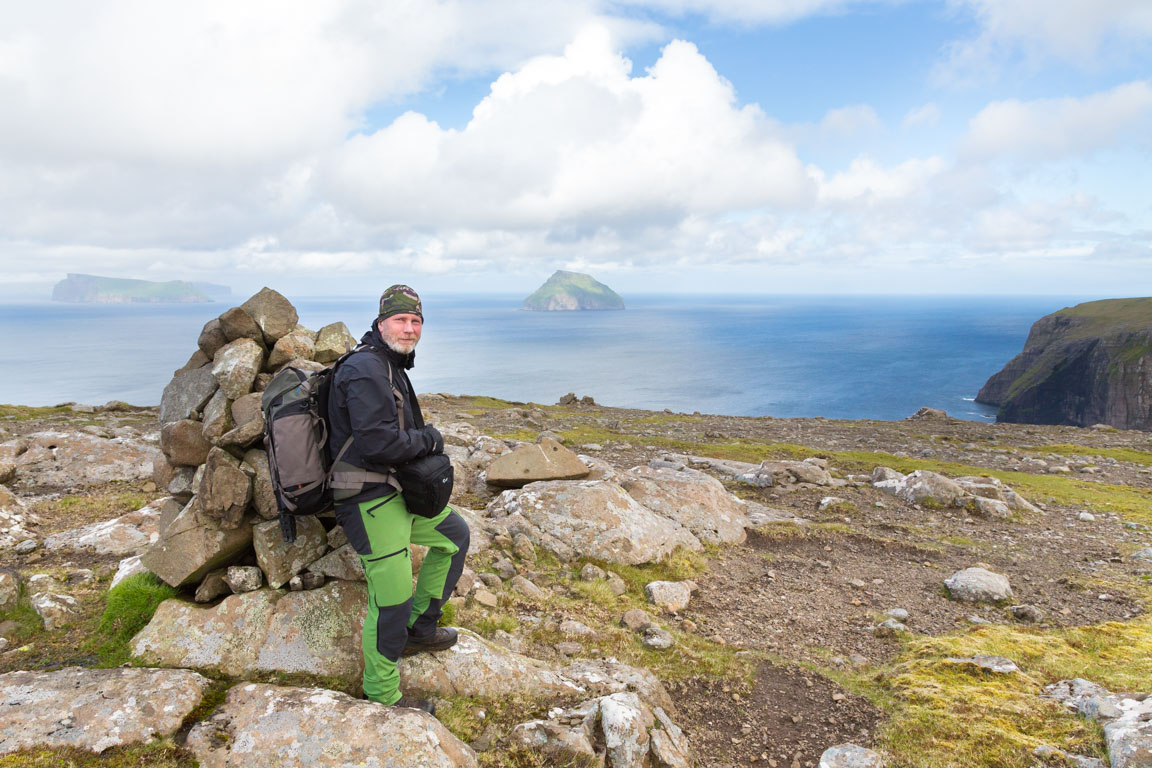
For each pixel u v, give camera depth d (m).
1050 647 7.56
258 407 5.44
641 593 8.77
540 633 6.77
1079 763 4.85
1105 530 14.20
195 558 5.29
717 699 6.16
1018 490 18.22
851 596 9.63
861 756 5.04
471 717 4.81
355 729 4.01
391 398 4.18
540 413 33.47
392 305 4.33
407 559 4.48
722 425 33.06
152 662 4.93
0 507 9.18
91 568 7.21
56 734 3.75
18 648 5.04
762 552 11.47
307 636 5.17
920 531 13.49
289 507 4.33
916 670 6.84
